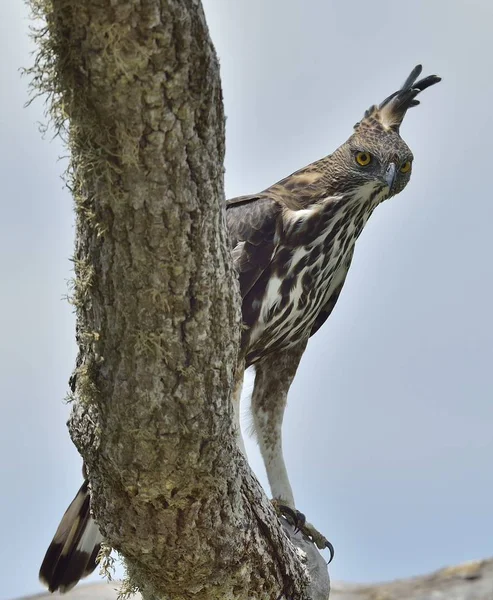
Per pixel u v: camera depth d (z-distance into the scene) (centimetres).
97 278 780
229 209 1330
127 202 734
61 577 1230
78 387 834
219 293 786
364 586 1411
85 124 718
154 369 792
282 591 980
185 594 945
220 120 742
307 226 1322
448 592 1330
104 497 884
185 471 838
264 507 955
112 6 657
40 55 714
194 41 689
